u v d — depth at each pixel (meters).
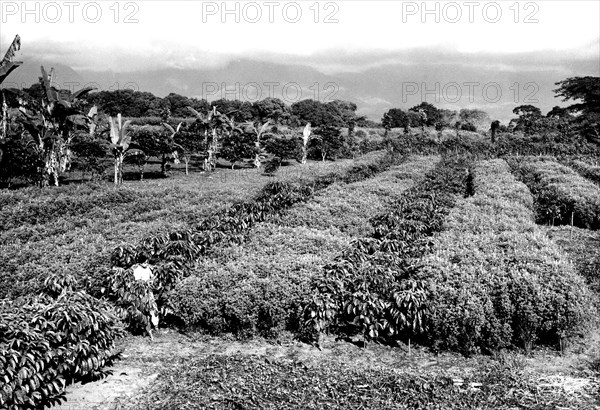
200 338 11.09
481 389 8.58
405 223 16.64
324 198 21.59
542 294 10.15
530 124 58.41
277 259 12.47
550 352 10.23
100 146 34.44
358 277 11.20
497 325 10.03
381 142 53.59
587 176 31.41
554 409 7.89
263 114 76.56
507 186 23.53
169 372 9.28
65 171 36.28
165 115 58.12
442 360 10.02
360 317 10.43
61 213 21.17
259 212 18.75
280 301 10.76
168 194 24.94
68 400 8.30
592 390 8.59
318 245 14.23
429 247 13.98
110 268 11.92
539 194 23.42
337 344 10.76
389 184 26.56
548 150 43.12
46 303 8.88
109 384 8.90
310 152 49.62
